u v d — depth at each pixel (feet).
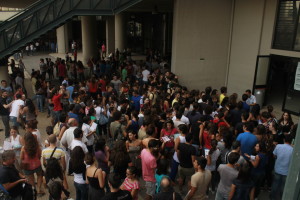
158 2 56.29
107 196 12.57
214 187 19.26
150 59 65.46
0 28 33.86
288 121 22.35
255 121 22.15
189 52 42.78
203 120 20.72
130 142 19.42
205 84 45.16
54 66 57.82
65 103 29.99
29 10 34.58
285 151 16.79
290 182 8.22
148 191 16.70
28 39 35.32
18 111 26.32
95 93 35.01
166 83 36.50
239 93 43.93
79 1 36.58
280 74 53.47
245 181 14.23
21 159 17.39
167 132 20.25
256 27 39.65
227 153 17.48
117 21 79.15
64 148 20.33
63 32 96.84
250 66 41.27
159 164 16.10
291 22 35.32
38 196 18.72
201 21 42.16
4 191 13.67
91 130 21.30
